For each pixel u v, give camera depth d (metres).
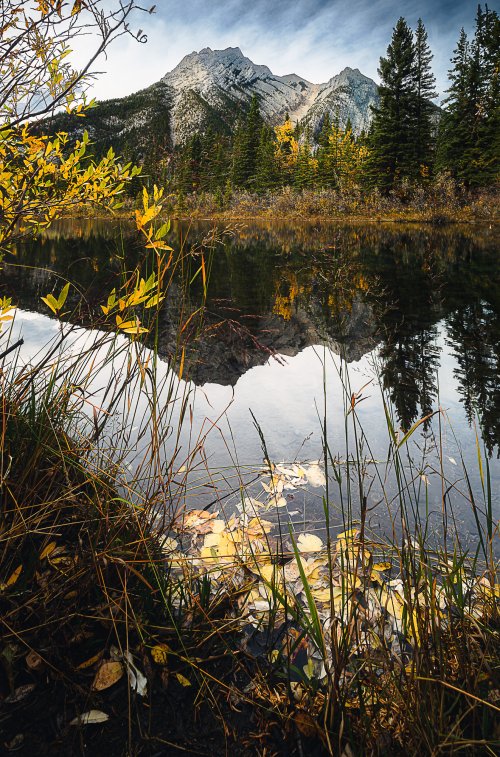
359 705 1.09
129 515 1.48
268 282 8.84
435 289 7.20
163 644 1.28
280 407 3.08
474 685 1.03
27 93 1.41
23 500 1.37
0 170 1.54
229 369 3.84
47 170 1.53
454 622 1.26
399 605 1.45
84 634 1.29
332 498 2.08
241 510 2.00
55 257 10.73
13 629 1.22
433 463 2.32
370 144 34.12
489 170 29.33
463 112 30.72
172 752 1.05
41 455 1.55
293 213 34.94
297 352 4.38
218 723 1.12
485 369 3.72
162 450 2.45
